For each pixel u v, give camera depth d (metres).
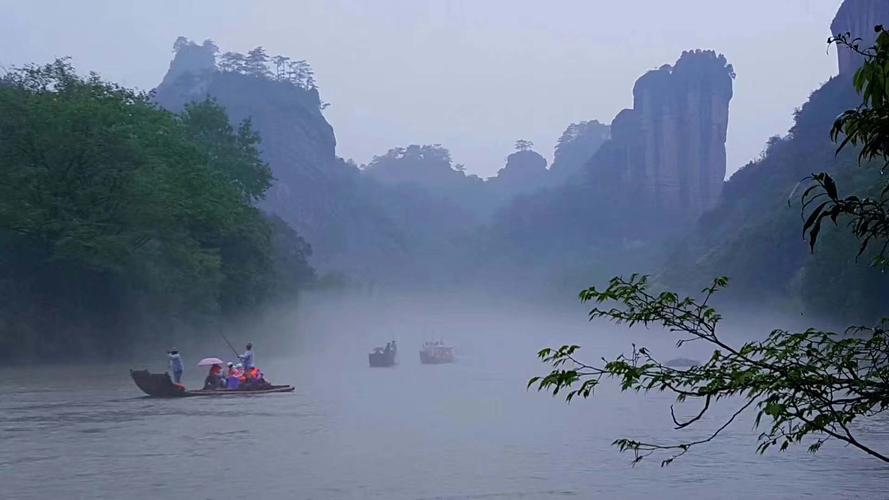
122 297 61.75
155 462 18.70
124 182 58.31
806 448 20.75
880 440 21.88
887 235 6.18
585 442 22.09
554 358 7.25
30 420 26.47
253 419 27.05
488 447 21.19
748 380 6.34
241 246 80.44
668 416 28.48
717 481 16.72
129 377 46.06
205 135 80.25
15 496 15.12
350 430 24.36
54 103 58.44
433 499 15.04
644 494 15.52
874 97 6.13
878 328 6.46
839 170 74.25
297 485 16.25
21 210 55.41
